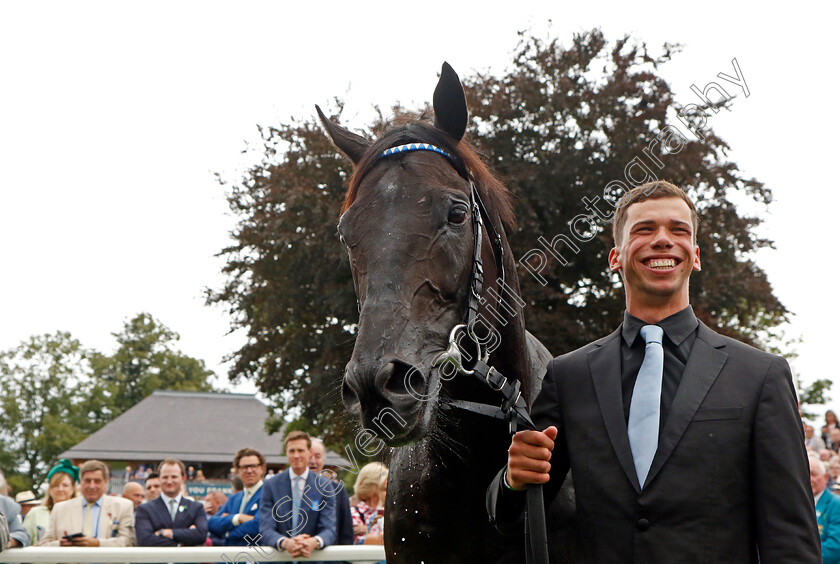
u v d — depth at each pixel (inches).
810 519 66.0
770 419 69.0
